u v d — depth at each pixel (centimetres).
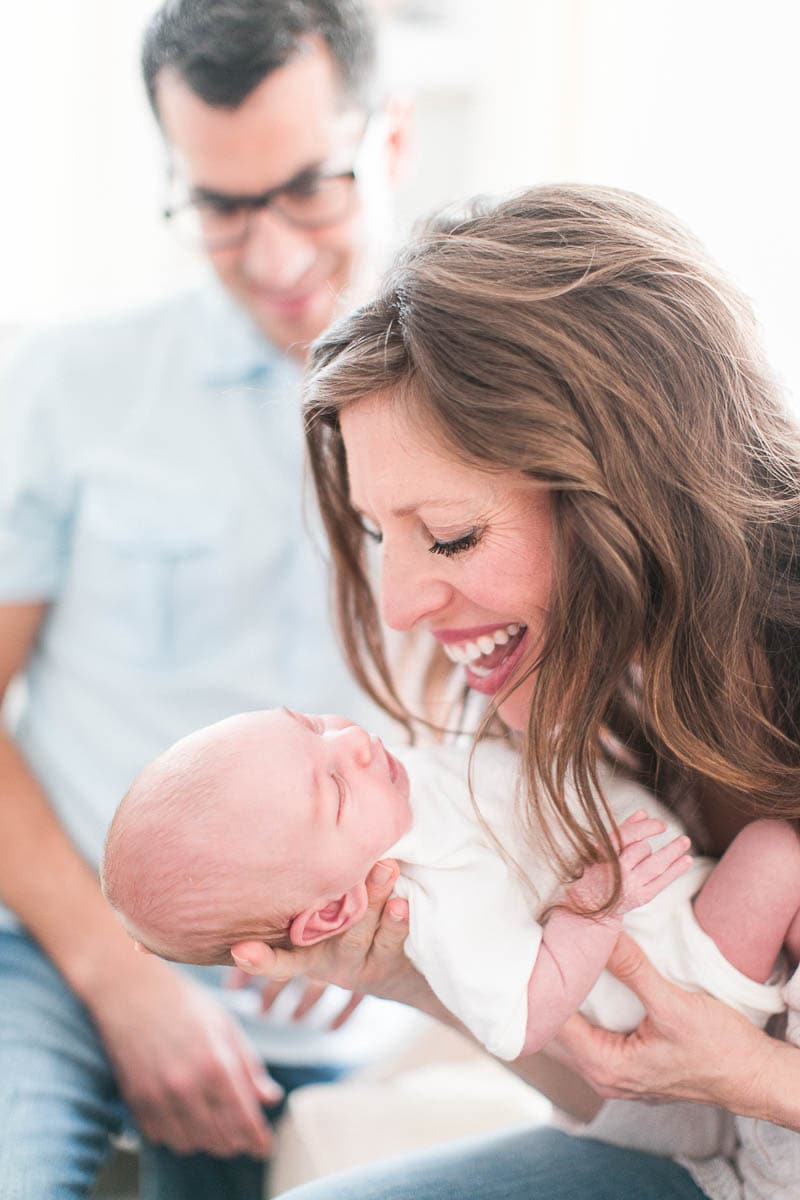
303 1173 132
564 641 94
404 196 252
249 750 98
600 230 95
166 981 147
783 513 97
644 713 105
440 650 126
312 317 159
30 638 174
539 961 94
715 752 97
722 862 100
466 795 104
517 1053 94
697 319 94
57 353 171
